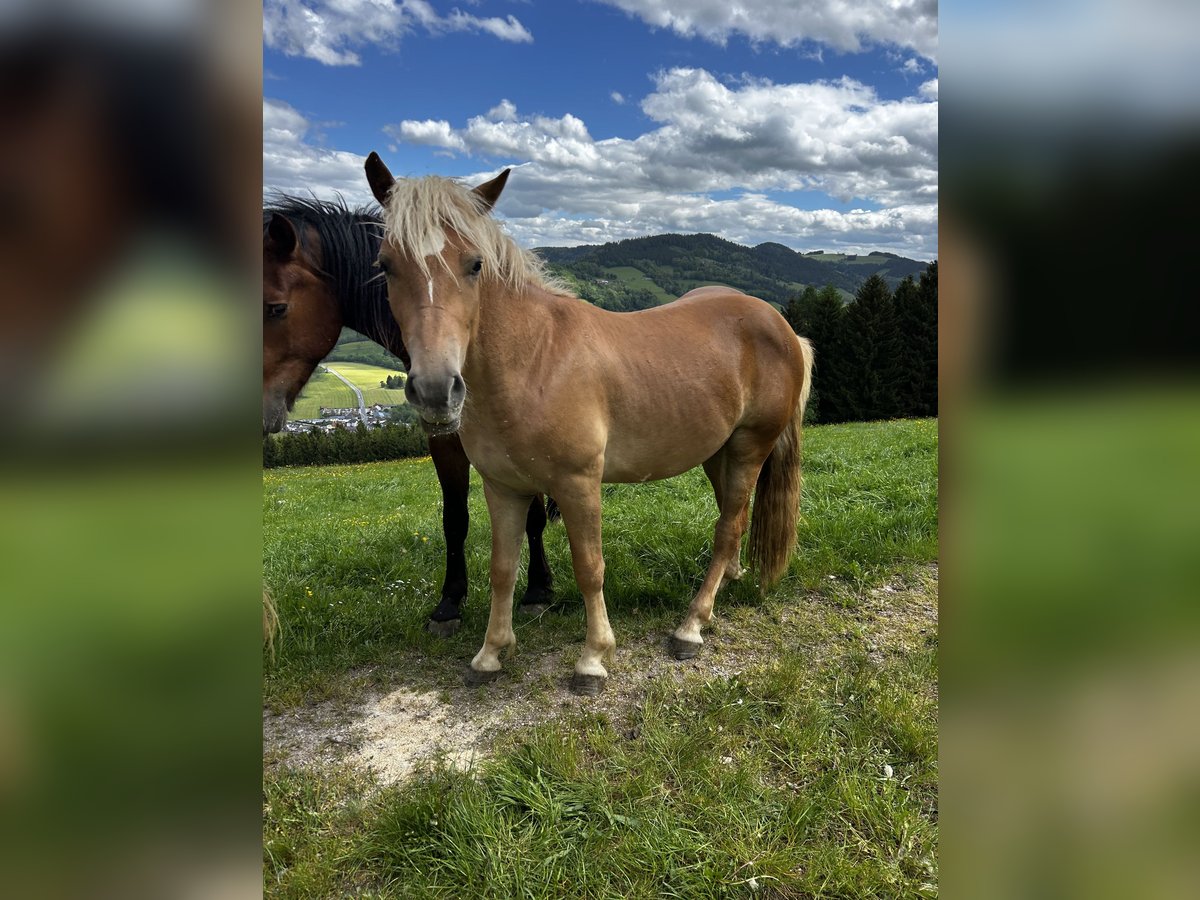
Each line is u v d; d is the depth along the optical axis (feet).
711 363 9.87
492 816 7.03
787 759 7.91
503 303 8.02
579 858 6.55
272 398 10.39
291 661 10.29
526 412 8.26
